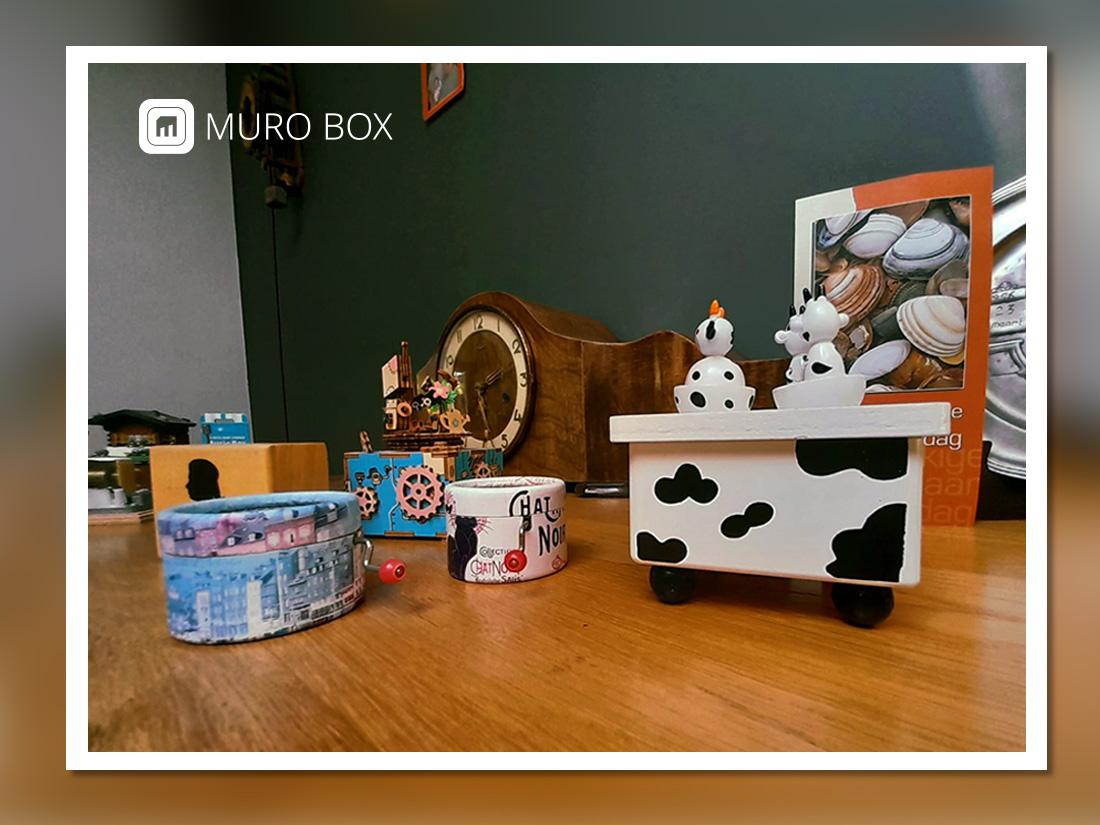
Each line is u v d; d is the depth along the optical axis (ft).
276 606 0.89
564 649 0.83
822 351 1.00
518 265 3.24
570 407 2.36
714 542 0.97
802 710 0.64
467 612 1.00
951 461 1.53
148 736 0.63
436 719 0.64
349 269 4.51
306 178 4.89
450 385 1.80
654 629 0.90
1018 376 1.60
